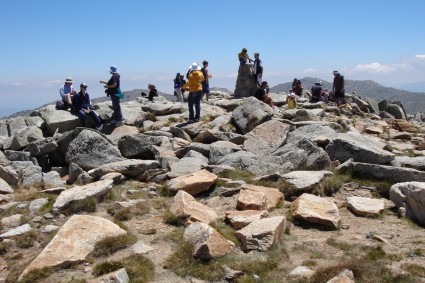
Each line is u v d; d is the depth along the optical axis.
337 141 17.56
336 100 37.12
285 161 17.19
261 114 23.89
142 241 11.45
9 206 14.55
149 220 13.09
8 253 11.40
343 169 16.08
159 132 23.34
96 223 11.84
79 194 14.23
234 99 34.22
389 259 9.92
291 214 13.01
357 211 13.02
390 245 10.78
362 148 16.97
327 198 14.52
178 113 29.91
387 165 16.53
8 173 18.12
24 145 24.42
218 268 9.84
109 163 18.50
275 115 25.81
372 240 11.14
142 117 28.09
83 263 10.49
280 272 9.74
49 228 12.46
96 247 10.95
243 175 16.72
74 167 18.77
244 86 37.12
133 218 13.30
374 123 29.41
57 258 10.42
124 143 20.78
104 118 27.47
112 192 15.02
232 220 12.19
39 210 13.91
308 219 12.30
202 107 30.12
